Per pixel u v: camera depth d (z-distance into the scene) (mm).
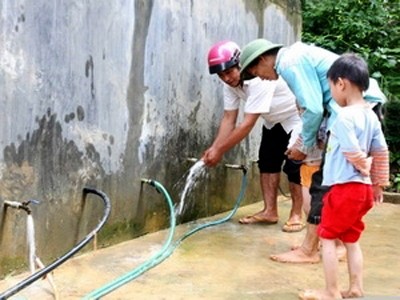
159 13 3500
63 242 2885
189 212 4008
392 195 5191
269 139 4004
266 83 3656
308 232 3064
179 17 3713
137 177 3428
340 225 2387
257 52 2982
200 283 2686
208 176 4191
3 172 2494
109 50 3109
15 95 2521
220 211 4398
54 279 2635
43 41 2654
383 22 7176
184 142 3879
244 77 3129
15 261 2604
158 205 3662
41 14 2629
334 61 2539
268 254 3254
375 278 2832
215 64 3572
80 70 2910
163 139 3650
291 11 5430
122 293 2502
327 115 2842
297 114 3799
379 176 2453
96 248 3137
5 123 2480
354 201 2344
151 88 3486
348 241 2441
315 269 2979
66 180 2871
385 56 6641
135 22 3291
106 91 3111
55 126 2773
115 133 3205
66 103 2830
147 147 3500
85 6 2910
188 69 3867
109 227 3223
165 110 3645
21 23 2521
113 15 3115
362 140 2348
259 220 4062
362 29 6965
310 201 3055
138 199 3457
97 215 3117
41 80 2662
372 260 3176
